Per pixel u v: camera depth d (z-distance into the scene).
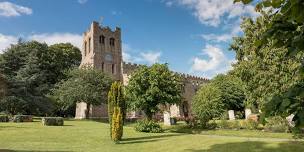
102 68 74.88
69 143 23.02
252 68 22.70
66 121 46.00
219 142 20.36
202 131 33.66
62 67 70.88
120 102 25.62
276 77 19.98
